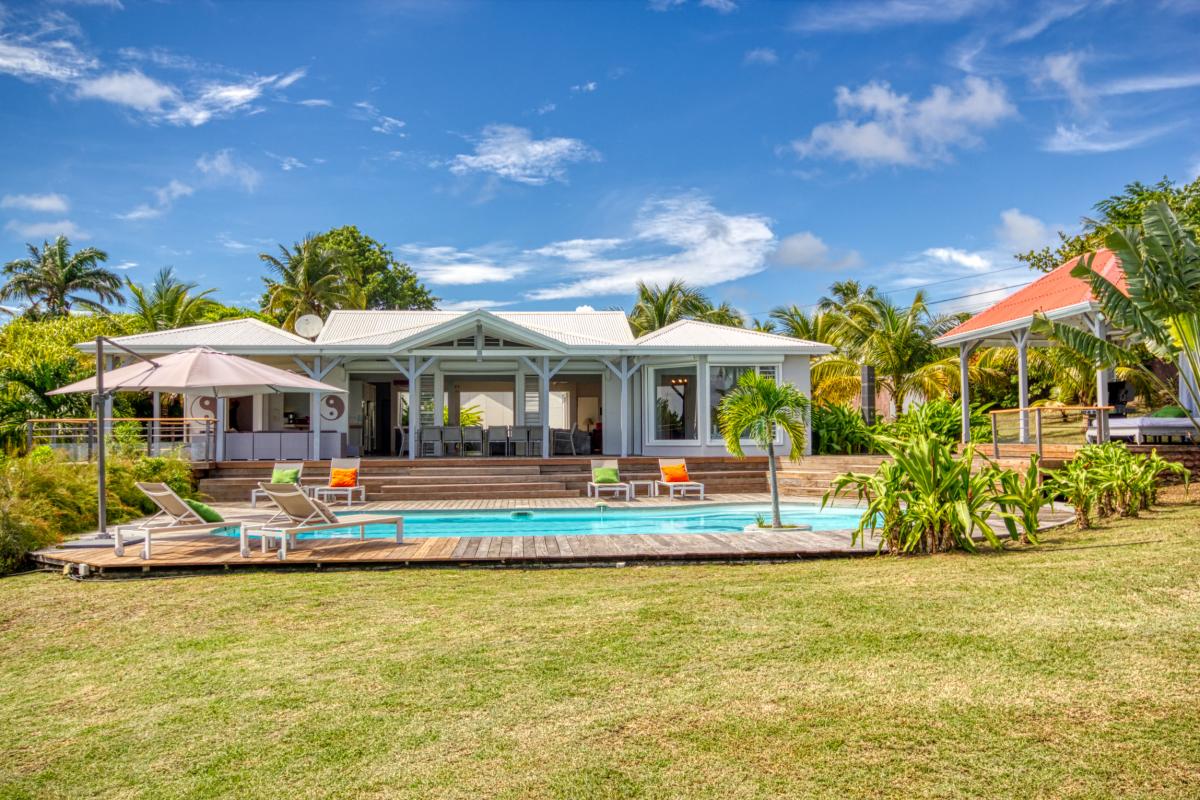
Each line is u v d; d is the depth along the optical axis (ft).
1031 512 30.19
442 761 13.14
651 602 23.09
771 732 13.70
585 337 76.38
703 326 76.02
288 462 59.82
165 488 33.30
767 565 29.35
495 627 20.99
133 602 25.61
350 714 15.28
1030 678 15.52
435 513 50.60
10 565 31.99
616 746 13.42
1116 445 40.16
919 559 28.25
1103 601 20.38
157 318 116.16
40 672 18.98
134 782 12.94
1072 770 11.94
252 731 14.70
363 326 78.07
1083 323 51.39
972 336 59.52
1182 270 33.68
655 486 59.52
